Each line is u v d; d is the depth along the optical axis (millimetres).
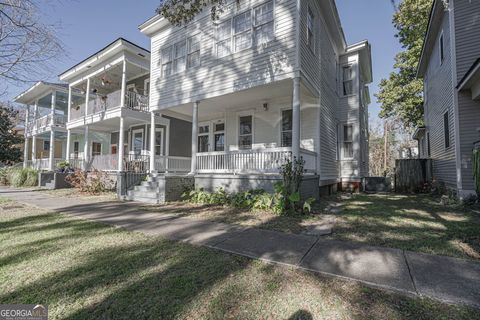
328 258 3420
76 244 4078
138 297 2465
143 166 11727
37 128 18516
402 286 2604
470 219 5668
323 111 9805
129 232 4801
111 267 3166
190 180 9258
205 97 9281
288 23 7410
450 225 5117
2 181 17969
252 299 2408
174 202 8539
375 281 2725
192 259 3414
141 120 13031
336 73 12555
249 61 8148
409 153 24875
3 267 3182
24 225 5406
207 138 12812
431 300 2340
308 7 8305
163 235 4586
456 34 8094
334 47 12070
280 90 8414
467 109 7793
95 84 16203
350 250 3730
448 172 9180
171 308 2279
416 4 14891
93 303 2377
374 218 5863
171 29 10633
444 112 9633
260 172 8008
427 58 12852
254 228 5070
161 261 3352
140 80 14867
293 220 5699
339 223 5402
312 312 2191
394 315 2125
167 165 12789
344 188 12273
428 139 13961
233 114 11266
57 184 13883
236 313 2197
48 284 2738
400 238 4301
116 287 2660
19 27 7383
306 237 4418
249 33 8242
